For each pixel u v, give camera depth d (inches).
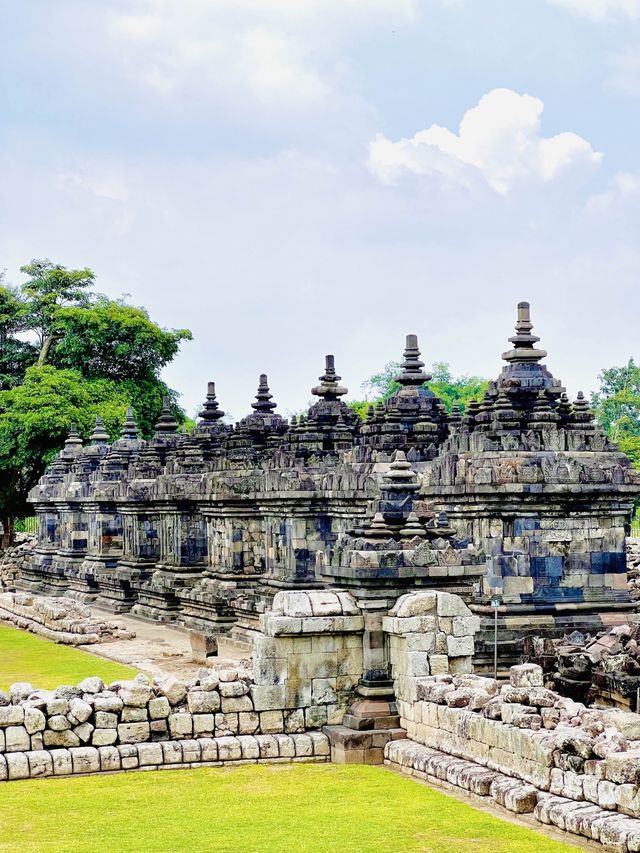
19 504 3257.9
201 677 994.7
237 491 1800.0
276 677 978.7
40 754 914.1
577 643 1231.5
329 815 808.9
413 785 879.7
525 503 1344.7
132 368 3393.2
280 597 1004.6
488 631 1317.7
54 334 3405.5
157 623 2032.5
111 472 2405.3
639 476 1365.7
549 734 798.5
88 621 1792.6
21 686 965.8
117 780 902.4
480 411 1465.3
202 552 2027.6
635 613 1373.0
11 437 3058.6
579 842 731.4
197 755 943.0
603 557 1370.6
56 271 3462.1
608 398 3405.5
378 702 978.1
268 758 957.2
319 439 1717.5
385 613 989.8
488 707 862.5
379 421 1563.7
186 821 802.2
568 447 1389.0
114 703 941.8
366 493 1486.2
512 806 791.7
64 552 2561.5
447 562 999.0
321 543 1625.2
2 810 827.4
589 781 754.8
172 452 2287.2
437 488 1370.6
